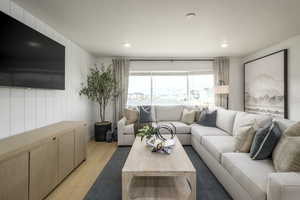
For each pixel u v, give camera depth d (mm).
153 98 4969
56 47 2609
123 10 2148
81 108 3891
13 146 1513
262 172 1513
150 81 4938
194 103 4973
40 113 2473
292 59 3232
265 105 3918
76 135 2588
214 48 3912
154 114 4422
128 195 1591
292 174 1232
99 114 4680
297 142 1363
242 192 1589
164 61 4816
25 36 1981
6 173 1344
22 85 1942
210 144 2473
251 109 4438
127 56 4641
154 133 2455
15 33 1839
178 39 3258
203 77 4938
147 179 2010
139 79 4926
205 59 4820
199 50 4074
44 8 2109
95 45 3652
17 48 1867
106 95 4227
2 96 1855
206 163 2695
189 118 4051
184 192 1739
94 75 4047
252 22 2518
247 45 3695
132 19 2404
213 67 4770
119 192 1982
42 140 1775
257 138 1809
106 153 3281
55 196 1902
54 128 2324
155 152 2064
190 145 3773
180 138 3766
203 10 2152
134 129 3705
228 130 3049
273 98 3674
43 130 2197
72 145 2453
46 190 1838
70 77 3373
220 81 4715
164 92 4973
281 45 3486
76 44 3592
